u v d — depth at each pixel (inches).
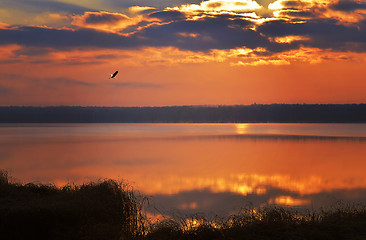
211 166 2630.4
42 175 2006.6
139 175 2102.6
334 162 2955.2
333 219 599.8
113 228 573.0
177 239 557.6
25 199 673.6
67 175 2028.8
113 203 673.0
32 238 531.5
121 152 3818.9
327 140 5944.9
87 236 534.6
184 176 2065.7
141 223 655.1
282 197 1378.0
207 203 1215.6
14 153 3595.0
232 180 1926.7
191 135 7834.6
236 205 1189.7
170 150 4106.8
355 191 1556.3
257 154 3654.0
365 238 506.0
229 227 597.3
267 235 549.3
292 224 585.3
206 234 564.1
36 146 4589.1
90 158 3174.2
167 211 999.6
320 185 1753.2
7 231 533.0
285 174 2193.7
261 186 1710.1
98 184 777.6
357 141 5644.7
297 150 4119.1
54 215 569.0
